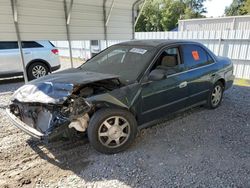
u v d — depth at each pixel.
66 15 5.98
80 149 3.36
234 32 8.81
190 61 4.22
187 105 4.26
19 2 5.14
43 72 8.34
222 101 5.71
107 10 6.77
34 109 3.10
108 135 3.16
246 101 5.77
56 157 3.16
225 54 9.27
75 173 2.82
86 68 4.24
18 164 3.00
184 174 2.79
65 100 2.85
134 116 3.38
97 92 3.24
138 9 7.62
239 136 3.82
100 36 6.85
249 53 8.59
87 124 3.09
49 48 8.41
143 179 2.70
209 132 3.95
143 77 3.46
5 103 5.56
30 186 2.59
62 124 2.85
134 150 3.33
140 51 3.91
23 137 3.72
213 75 4.69
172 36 10.88
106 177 2.74
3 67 7.51
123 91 3.26
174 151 3.31
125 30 7.48
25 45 7.88
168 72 3.75
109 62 4.13
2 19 5.02
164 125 4.20
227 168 2.92
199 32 9.88
